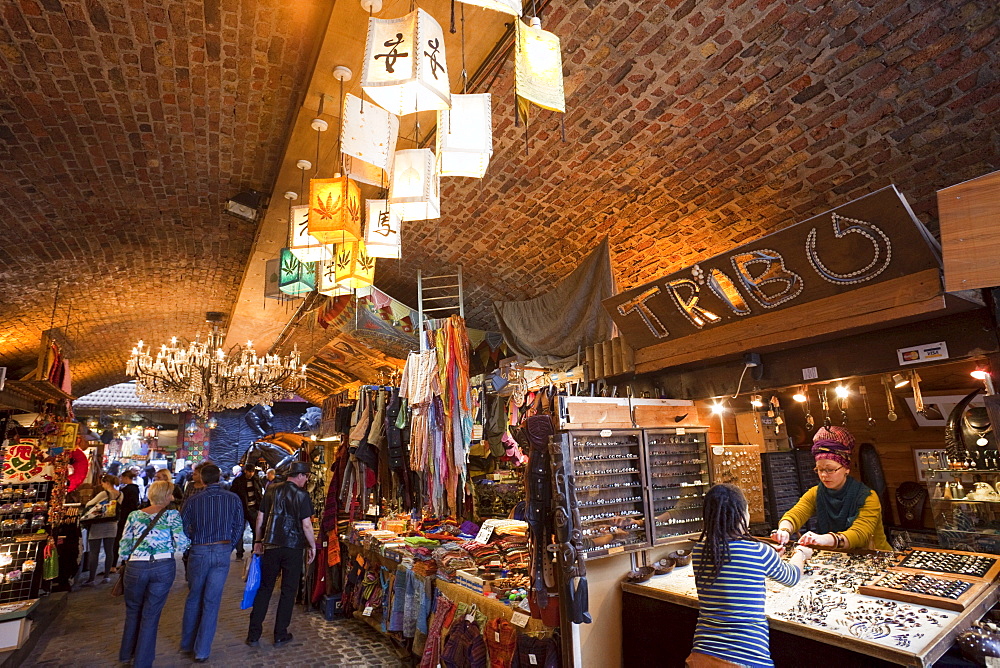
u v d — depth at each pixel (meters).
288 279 6.14
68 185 5.51
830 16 2.91
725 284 3.38
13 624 4.77
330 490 6.60
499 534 4.68
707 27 3.18
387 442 5.79
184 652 5.01
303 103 4.12
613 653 3.12
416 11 2.50
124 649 4.69
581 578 2.87
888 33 2.88
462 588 4.01
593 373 4.73
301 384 11.14
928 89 3.01
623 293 3.95
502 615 3.50
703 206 4.28
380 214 4.11
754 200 4.04
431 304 7.32
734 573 2.30
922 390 4.39
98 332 10.45
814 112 3.36
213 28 3.78
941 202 2.47
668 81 3.54
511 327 5.77
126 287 8.58
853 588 2.82
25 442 6.34
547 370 5.27
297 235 4.50
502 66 3.77
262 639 5.39
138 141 5.00
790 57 3.16
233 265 8.20
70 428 8.53
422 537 5.39
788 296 3.17
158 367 9.53
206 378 10.16
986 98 2.93
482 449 5.85
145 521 4.65
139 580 4.54
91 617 6.42
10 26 3.65
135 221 6.52
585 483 3.14
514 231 5.45
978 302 2.58
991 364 2.64
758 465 4.38
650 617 3.05
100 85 4.26
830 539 3.38
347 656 4.92
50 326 9.16
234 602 6.83
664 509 3.47
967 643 2.18
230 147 5.18
